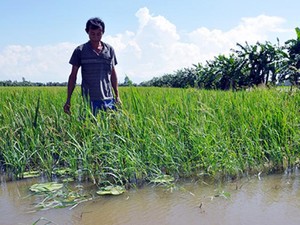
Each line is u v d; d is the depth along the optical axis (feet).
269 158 13.12
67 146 12.78
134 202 9.32
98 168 11.48
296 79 41.32
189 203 9.11
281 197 9.34
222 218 8.07
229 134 13.42
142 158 11.94
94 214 8.54
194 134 12.69
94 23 13.30
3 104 16.03
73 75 13.76
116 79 14.76
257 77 69.56
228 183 10.80
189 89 19.99
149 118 13.16
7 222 8.14
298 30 64.28
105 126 12.93
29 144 13.41
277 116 13.84
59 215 8.51
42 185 10.85
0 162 13.28
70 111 13.94
